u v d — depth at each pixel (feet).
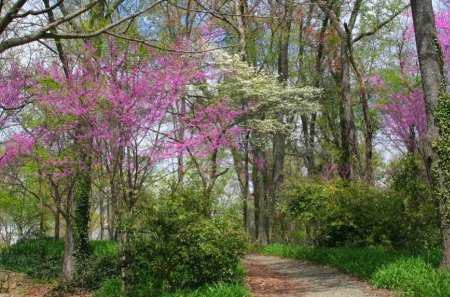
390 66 68.80
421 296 23.15
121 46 29.96
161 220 25.66
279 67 68.03
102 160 30.50
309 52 80.84
